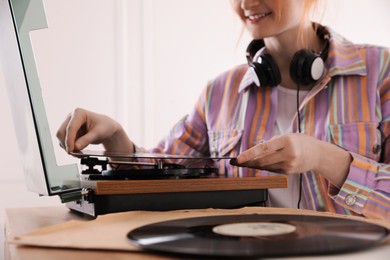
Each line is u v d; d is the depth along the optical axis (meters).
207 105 1.53
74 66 2.38
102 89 2.43
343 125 1.29
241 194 0.84
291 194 1.30
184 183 0.81
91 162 0.98
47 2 2.33
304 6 1.31
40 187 0.78
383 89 1.32
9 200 2.19
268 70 1.34
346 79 1.33
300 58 1.25
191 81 2.60
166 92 2.56
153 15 2.53
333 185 1.15
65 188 0.72
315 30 1.40
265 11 1.25
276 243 0.45
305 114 1.33
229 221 0.58
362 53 1.36
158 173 0.86
